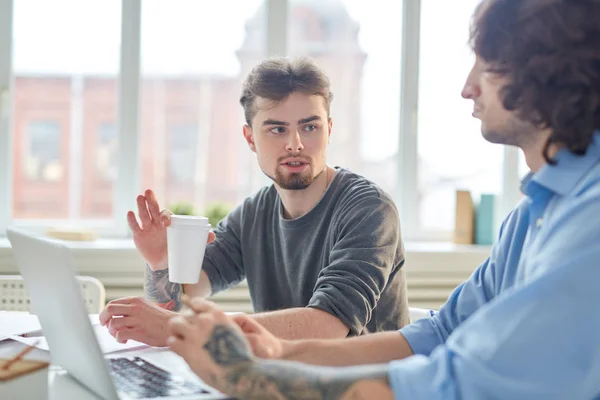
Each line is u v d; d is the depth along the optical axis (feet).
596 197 2.70
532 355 2.52
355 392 2.64
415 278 8.73
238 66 9.43
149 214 5.00
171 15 9.23
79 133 9.46
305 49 9.48
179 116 9.53
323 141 5.00
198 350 2.80
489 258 3.91
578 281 2.52
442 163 9.69
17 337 4.28
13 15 8.89
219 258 5.56
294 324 4.28
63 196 9.59
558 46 2.88
